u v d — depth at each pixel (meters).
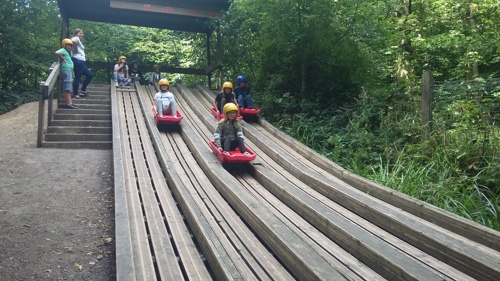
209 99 11.76
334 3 10.30
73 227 4.95
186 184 5.97
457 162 6.64
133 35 24.09
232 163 7.03
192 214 4.84
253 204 5.00
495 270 3.14
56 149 8.24
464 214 5.30
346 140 8.59
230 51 15.34
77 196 5.93
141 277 3.50
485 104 7.26
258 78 13.03
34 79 17.53
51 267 4.03
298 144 7.64
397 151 7.49
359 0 10.43
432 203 5.71
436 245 3.73
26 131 9.67
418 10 14.90
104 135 9.02
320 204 5.00
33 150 8.04
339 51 11.08
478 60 13.10
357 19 10.58
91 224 5.06
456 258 3.52
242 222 4.77
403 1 14.71
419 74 14.51
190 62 20.75
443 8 14.57
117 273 3.47
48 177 6.61
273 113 11.43
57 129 9.07
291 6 10.33
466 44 13.20
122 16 15.03
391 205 4.94
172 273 3.62
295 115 10.18
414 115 8.40
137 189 5.82
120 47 23.66
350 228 4.20
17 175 6.62
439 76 14.63
